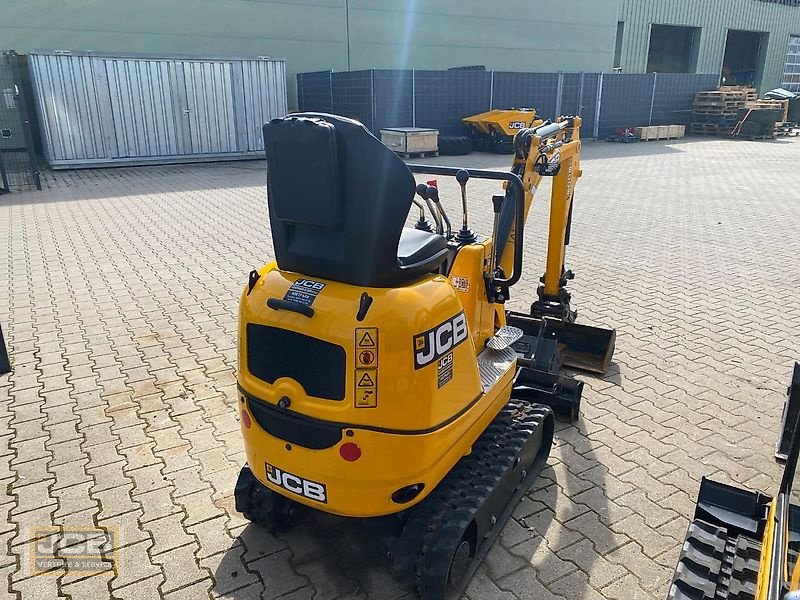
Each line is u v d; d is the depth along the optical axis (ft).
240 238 32.96
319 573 10.92
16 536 11.70
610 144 83.82
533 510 12.53
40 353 19.15
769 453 14.49
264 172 57.67
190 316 22.17
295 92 79.51
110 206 41.29
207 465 13.84
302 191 9.11
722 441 14.96
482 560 11.18
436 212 12.48
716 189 49.47
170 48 70.49
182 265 28.14
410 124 72.43
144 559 11.19
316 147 8.68
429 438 9.53
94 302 23.50
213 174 56.34
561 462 14.12
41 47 64.13
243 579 10.77
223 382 17.47
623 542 11.71
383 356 8.91
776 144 83.82
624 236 34.32
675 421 15.79
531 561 11.22
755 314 22.89
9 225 35.63
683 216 39.52
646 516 12.41
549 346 17.30
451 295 10.00
